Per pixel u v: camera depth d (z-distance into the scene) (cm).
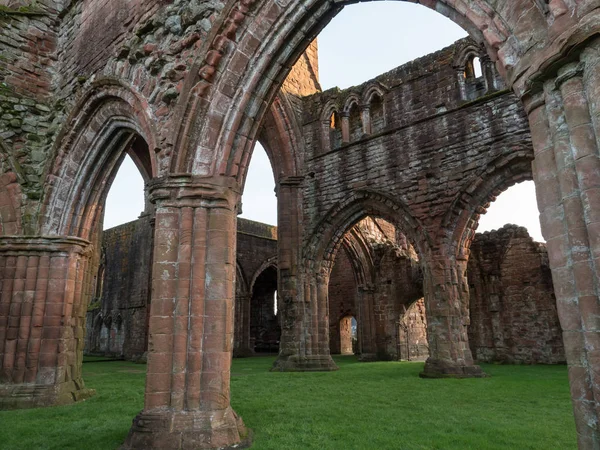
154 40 852
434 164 1565
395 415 783
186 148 720
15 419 787
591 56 349
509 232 2156
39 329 982
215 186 712
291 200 1873
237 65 745
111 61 968
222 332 668
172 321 659
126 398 1003
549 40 378
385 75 1784
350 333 3088
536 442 600
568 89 364
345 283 2953
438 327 1430
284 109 1914
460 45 1587
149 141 792
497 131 1438
